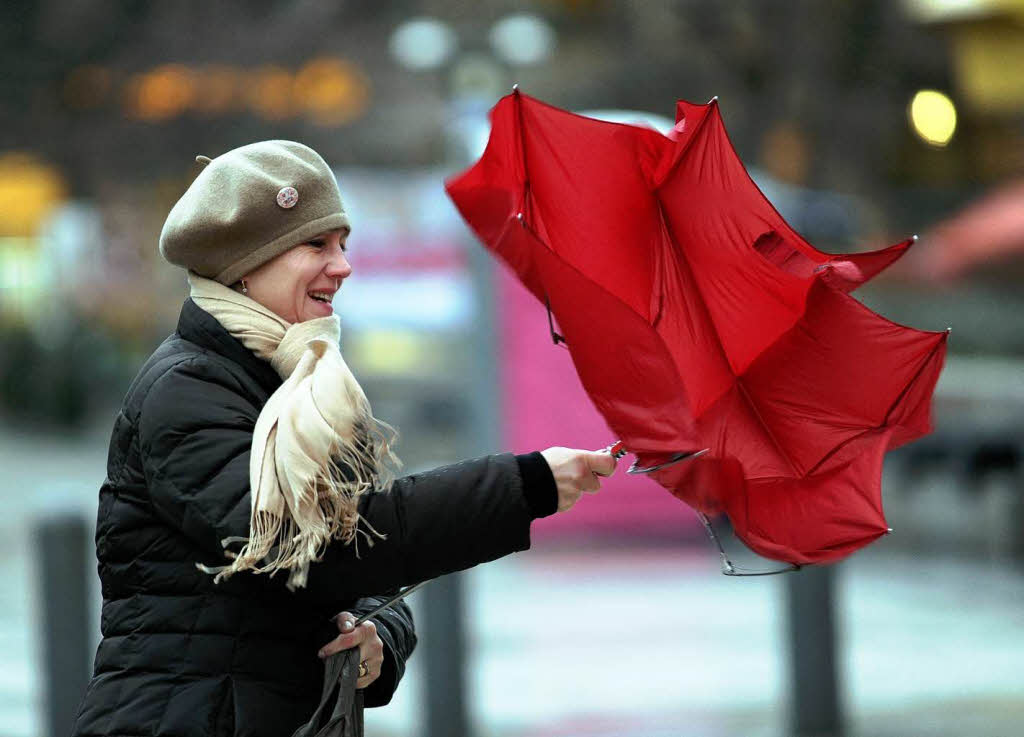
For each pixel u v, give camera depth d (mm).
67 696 19438
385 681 9336
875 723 23859
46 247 100250
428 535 8227
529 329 40219
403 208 71000
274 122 98562
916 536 44250
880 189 66500
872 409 9055
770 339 9008
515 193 8336
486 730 23688
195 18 99000
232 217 8719
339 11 98688
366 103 98125
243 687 8414
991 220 45500
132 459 8664
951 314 50312
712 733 23266
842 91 67875
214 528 8281
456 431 75062
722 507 8719
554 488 8352
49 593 19484
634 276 8883
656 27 75875
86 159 102625
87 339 94000
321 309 9117
